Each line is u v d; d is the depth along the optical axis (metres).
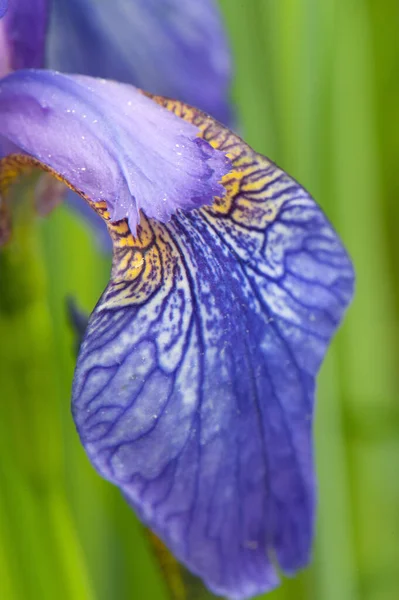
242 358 0.17
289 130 0.24
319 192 0.25
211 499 0.17
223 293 0.17
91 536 0.24
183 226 0.18
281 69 0.24
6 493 0.20
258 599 0.24
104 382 0.17
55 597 0.20
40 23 0.19
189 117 0.18
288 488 0.17
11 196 0.19
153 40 0.21
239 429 0.17
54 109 0.18
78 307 0.20
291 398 0.17
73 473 0.24
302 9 0.24
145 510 0.17
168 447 0.17
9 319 0.19
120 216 0.17
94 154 0.18
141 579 0.24
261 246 0.18
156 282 0.17
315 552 0.24
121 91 0.18
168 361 0.17
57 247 0.23
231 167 0.18
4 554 0.20
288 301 0.18
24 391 0.19
